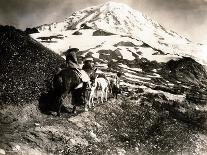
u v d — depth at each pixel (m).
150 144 22.11
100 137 20.08
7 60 21.23
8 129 16.62
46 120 19.33
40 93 21.30
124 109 27.28
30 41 26.06
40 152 15.59
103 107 25.14
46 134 17.22
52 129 17.92
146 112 28.64
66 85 20.03
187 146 23.98
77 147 17.25
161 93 40.59
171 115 31.84
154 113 29.91
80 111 22.78
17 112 18.50
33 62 23.44
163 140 23.44
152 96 38.22
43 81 22.47
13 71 20.77
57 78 20.05
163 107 33.59
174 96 43.38
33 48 25.28
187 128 28.69
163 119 28.67
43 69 23.77
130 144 20.72
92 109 23.64
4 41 22.70
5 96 18.62
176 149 22.78
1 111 17.81
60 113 21.41
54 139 17.08
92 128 20.67
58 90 20.12
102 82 26.52
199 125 30.73
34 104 20.17
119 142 20.56
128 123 24.66
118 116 25.05
